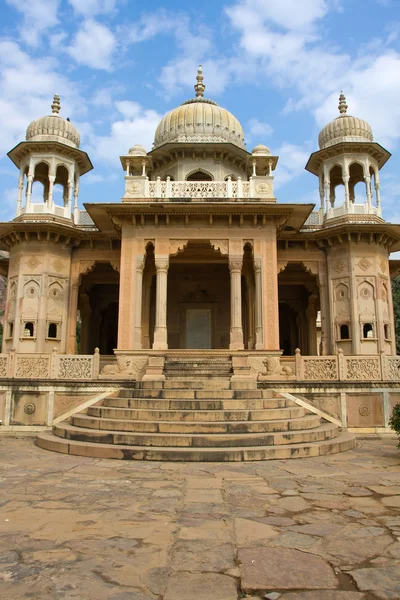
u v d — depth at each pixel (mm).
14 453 7977
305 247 16688
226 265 18328
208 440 7555
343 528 4016
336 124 17188
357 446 9203
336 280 16203
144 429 8102
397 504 4781
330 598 2754
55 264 15992
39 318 15375
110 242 16594
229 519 4266
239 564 3236
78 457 7512
